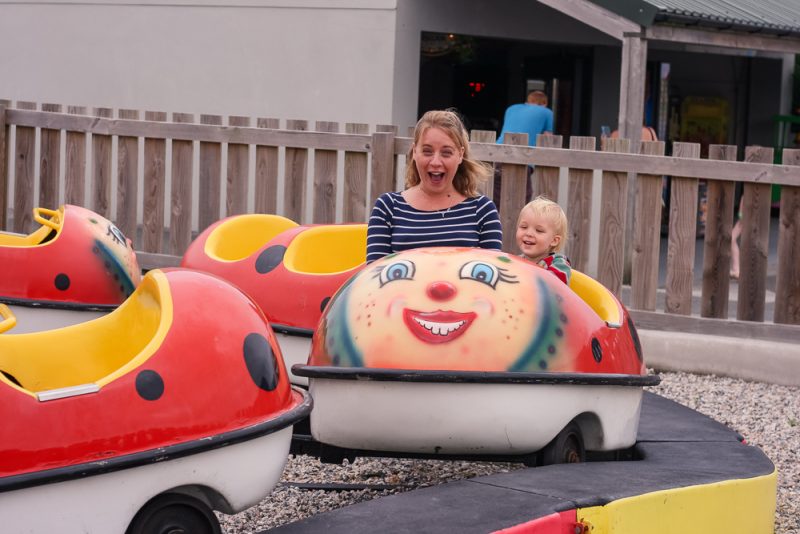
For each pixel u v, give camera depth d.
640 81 12.34
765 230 8.94
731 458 5.23
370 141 9.66
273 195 10.19
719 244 9.03
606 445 4.90
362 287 4.70
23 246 7.07
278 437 3.92
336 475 5.79
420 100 18.41
